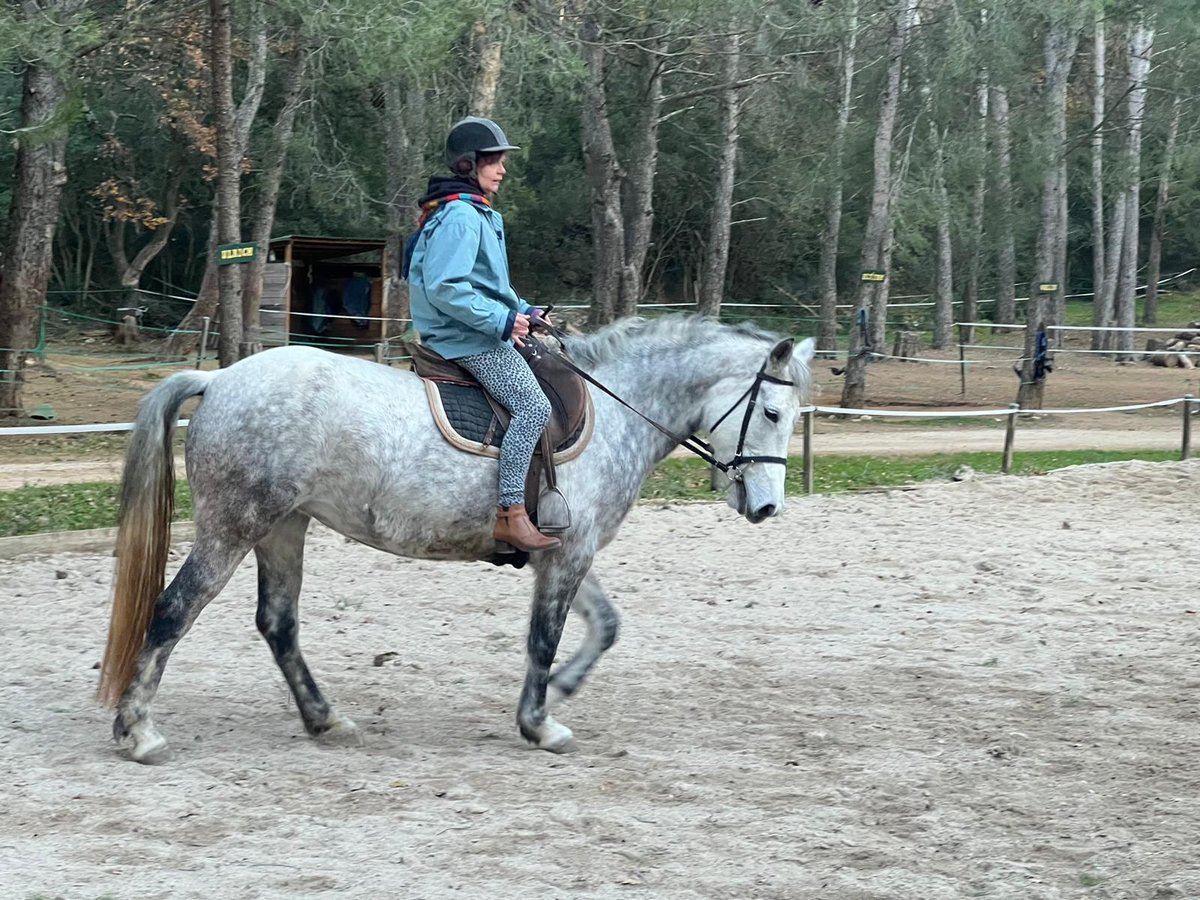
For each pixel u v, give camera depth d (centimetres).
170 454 553
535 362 596
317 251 3362
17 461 1611
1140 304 5600
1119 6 3016
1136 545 1171
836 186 3353
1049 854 472
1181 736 626
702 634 837
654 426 621
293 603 595
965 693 703
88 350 3347
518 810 504
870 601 936
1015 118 3422
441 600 921
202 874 430
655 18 2127
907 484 1540
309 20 1620
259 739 599
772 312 5038
